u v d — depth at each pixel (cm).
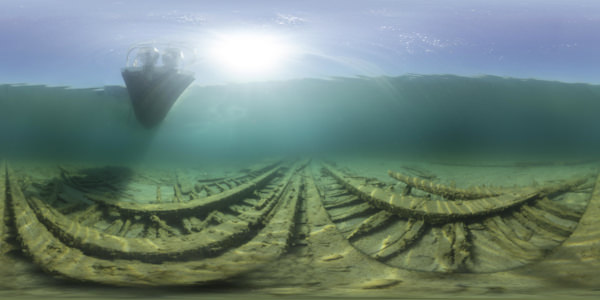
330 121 602
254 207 336
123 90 645
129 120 555
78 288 216
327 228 308
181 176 406
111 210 330
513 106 661
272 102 661
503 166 438
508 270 246
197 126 559
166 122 565
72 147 469
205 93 685
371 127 578
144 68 506
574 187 368
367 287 224
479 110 650
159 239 282
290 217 321
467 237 295
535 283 228
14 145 465
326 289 221
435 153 498
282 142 515
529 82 797
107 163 430
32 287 218
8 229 292
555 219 316
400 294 209
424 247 282
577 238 286
